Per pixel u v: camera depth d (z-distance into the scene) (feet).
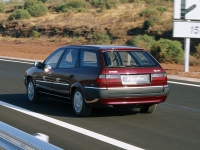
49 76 38.47
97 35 159.22
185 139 28.02
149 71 33.73
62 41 168.45
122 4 213.87
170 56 94.84
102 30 165.27
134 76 33.22
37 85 40.65
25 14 216.54
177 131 30.35
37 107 39.42
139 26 157.48
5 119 33.81
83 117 34.86
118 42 150.20
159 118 34.96
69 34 175.63
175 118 35.12
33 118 34.30
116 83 32.73
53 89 38.11
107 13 194.29
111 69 32.83
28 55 117.50
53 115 35.60
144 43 127.54
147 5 204.23
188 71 72.79
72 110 38.06
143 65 34.09
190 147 26.02
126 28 160.15
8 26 207.10
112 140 27.35
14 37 197.47
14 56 115.55
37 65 39.96
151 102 34.14
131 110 38.50
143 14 168.76
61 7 225.97
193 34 71.31
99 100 32.81
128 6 206.28
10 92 49.24
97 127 31.22
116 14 189.37
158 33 143.95
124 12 189.26
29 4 246.68
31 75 41.52
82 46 36.09
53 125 31.76
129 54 34.53
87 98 33.63
